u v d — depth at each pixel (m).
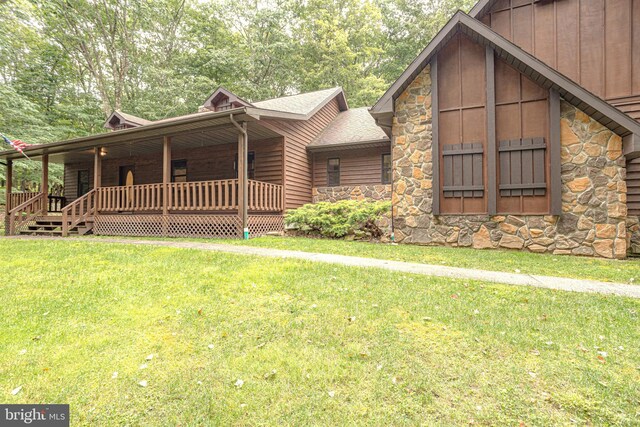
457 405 1.88
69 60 23.11
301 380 2.12
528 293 3.81
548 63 7.90
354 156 12.77
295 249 6.91
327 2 27.02
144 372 2.24
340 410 1.84
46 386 2.09
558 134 6.67
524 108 7.08
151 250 6.59
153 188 10.34
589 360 2.33
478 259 5.88
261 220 10.14
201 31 27.00
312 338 2.68
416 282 4.23
